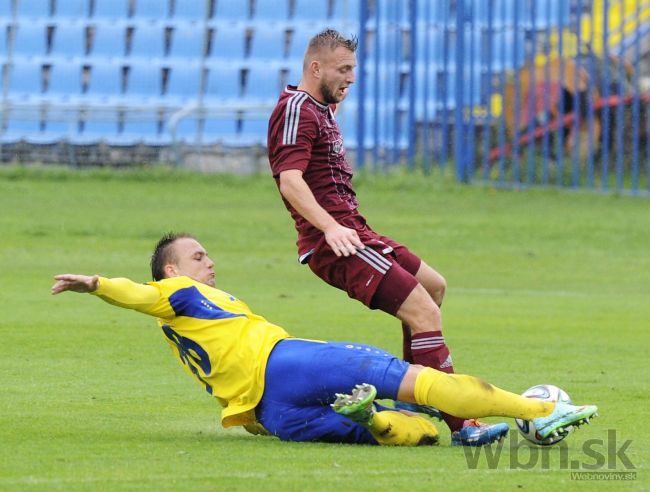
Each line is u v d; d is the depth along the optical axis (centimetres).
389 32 7475
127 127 8181
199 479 1409
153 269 1839
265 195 6850
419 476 1454
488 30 6925
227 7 8775
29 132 8175
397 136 7425
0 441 1655
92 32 8800
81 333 2889
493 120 7594
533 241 5356
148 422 1869
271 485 1380
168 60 8638
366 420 1605
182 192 6888
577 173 6938
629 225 5803
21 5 8944
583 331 3114
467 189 7031
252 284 4041
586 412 1648
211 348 1733
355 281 1834
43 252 4725
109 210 6053
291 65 8531
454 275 4475
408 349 1930
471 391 1639
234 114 7725
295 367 1686
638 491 1399
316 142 1872
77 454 1565
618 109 6794
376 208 6297
